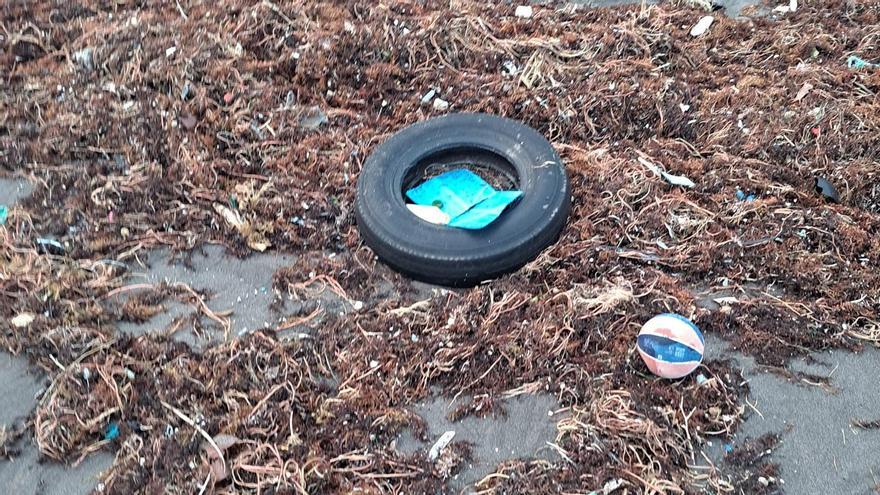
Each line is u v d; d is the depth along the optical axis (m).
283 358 3.75
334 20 4.80
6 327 3.82
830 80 4.58
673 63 4.68
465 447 3.58
